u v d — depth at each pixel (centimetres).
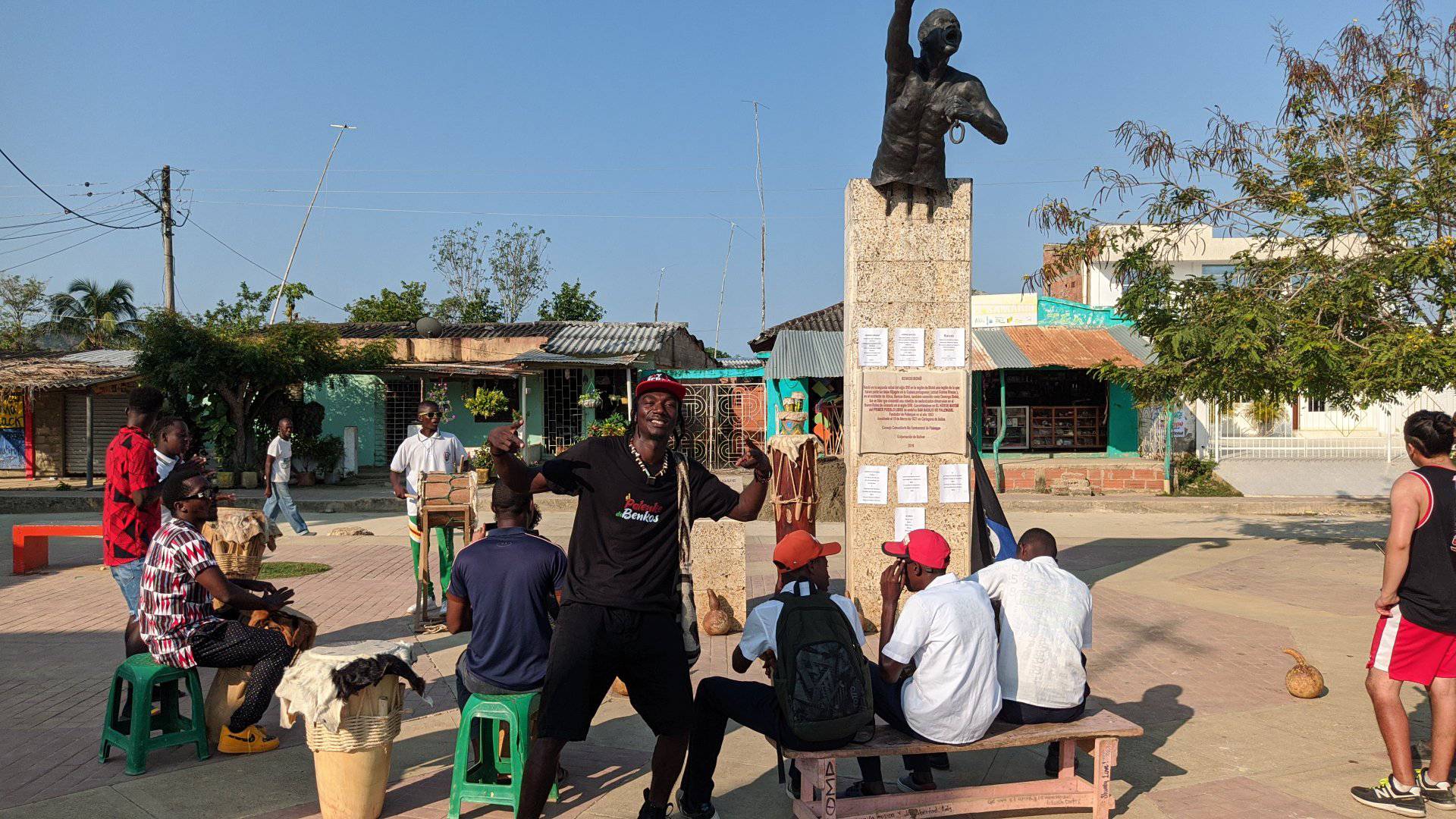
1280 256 1062
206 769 499
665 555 402
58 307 4444
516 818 412
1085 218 1112
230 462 2098
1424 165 967
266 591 532
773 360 2128
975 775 496
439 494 796
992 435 2211
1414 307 988
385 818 438
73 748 529
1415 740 548
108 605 912
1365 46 996
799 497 810
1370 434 2214
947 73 757
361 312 4091
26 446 2391
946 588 425
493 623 443
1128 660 720
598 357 2392
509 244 4688
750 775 504
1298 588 998
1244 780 488
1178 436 2155
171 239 2559
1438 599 437
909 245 801
